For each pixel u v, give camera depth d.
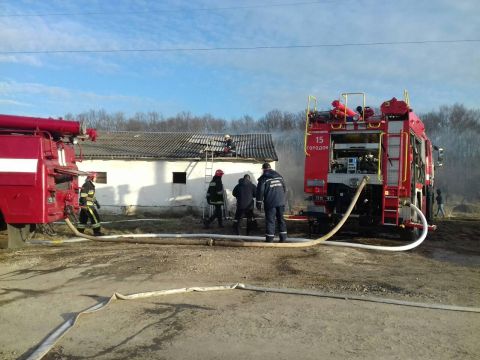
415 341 4.10
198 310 4.89
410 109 9.61
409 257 8.58
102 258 7.75
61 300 5.26
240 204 11.30
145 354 3.76
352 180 10.05
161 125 68.81
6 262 7.51
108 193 19.67
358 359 3.69
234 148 20.22
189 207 19.22
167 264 7.14
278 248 8.98
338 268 7.27
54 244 9.55
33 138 8.29
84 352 3.80
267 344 3.97
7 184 8.19
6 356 3.72
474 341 4.14
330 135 10.26
